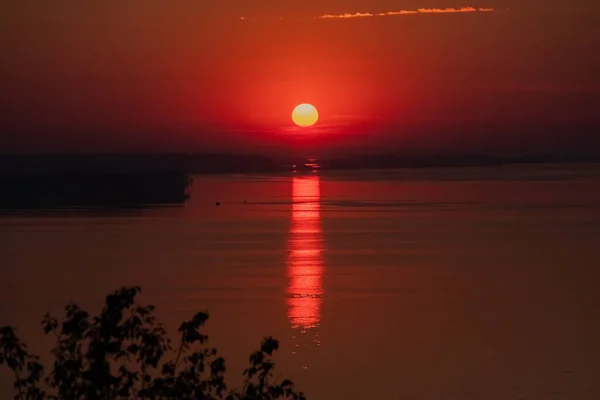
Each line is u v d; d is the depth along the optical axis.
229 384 156.88
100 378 46.44
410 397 155.38
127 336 47.88
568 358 183.88
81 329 47.94
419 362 180.75
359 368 175.75
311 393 157.75
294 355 186.88
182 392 48.41
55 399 46.97
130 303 48.09
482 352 189.75
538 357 185.12
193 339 51.84
